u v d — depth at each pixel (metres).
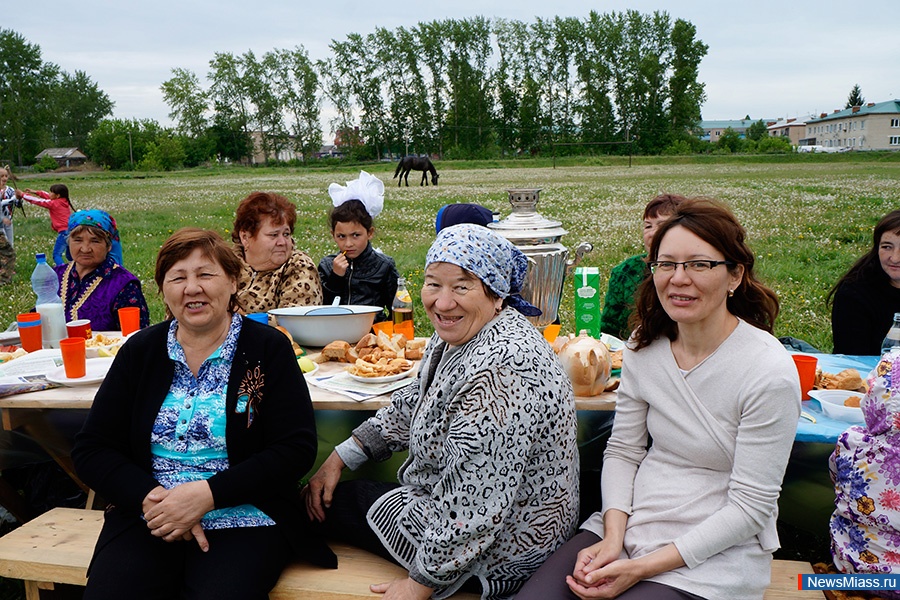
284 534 2.30
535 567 2.12
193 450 2.29
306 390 2.41
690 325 2.04
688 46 73.69
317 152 80.19
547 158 64.06
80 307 3.96
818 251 9.85
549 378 2.01
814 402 2.63
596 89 74.62
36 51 88.19
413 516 2.15
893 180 24.73
